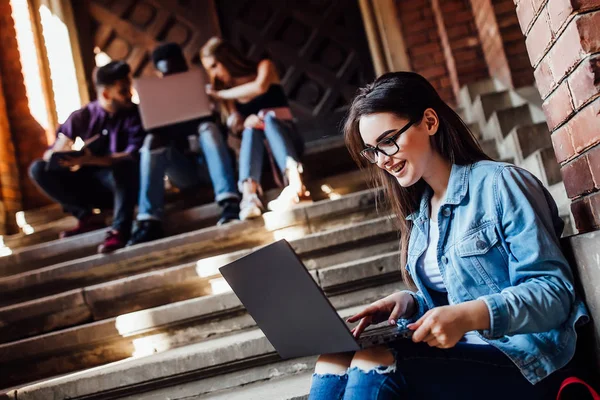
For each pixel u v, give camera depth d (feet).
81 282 10.41
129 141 11.75
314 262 9.62
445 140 4.76
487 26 13.39
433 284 4.91
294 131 11.77
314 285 3.99
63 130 11.89
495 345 4.18
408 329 4.23
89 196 12.10
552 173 9.32
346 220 10.37
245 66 12.37
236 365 7.32
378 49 15.16
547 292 3.90
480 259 4.36
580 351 4.52
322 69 15.64
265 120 11.32
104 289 9.52
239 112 12.18
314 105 15.58
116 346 8.79
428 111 4.68
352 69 15.58
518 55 12.67
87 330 8.74
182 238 10.39
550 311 3.88
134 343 8.77
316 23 15.76
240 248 10.41
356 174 12.05
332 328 4.09
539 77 5.10
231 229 10.40
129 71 12.17
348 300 8.66
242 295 4.64
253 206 10.43
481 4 13.43
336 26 15.74
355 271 8.62
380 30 15.20
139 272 10.43
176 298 9.56
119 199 11.16
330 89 15.57
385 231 9.56
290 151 11.12
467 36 14.38
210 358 7.29
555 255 4.07
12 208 14.26
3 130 14.69
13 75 15.34
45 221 13.80
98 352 8.79
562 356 4.06
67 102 15.26
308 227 10.37
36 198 14.85
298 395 6.18
